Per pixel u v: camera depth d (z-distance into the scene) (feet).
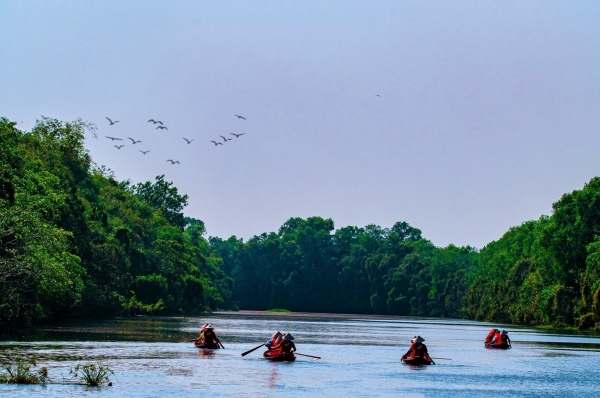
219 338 277.03
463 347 265.13
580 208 436.76
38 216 253.24
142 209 636.48
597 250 393.91
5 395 124.88
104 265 405.59
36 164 325.42
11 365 158.51
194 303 596.29
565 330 417.90
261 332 329.52
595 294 381.60
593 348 262.88
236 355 202.18
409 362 195.62
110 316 412.77
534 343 290.97
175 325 349.61
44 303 302.45
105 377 144.77
